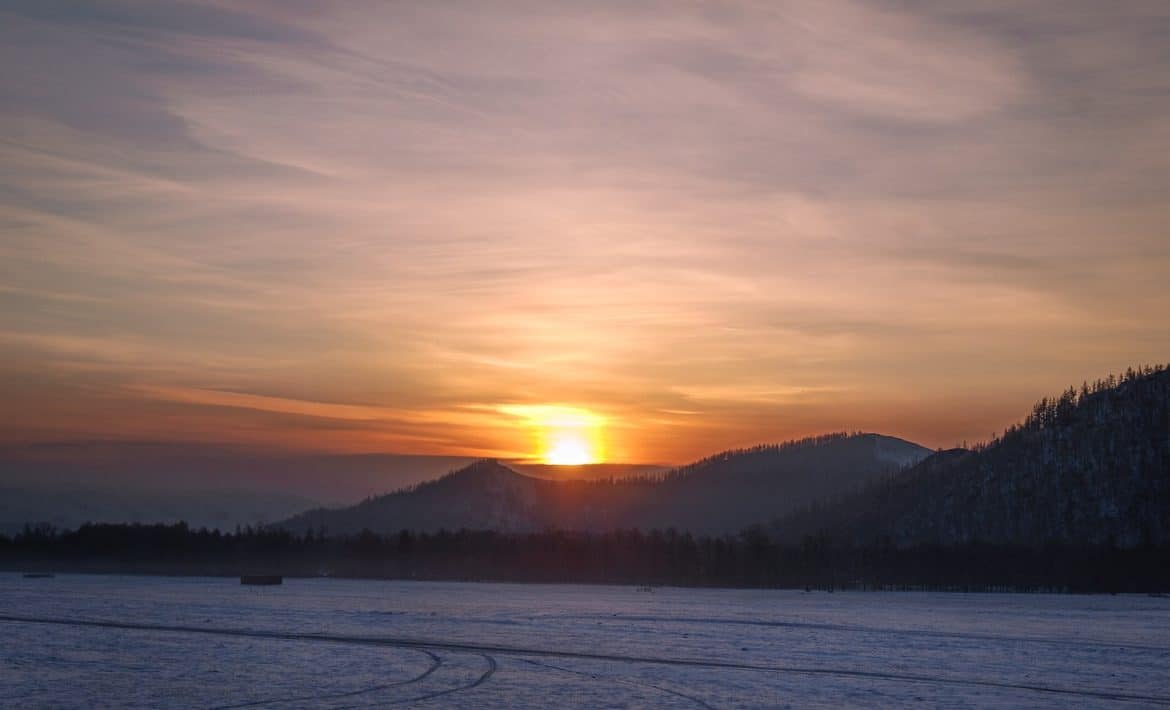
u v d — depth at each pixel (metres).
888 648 74.25
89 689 49.44
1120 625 105.00
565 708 44.59
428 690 49.50
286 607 119.62
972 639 83.69
